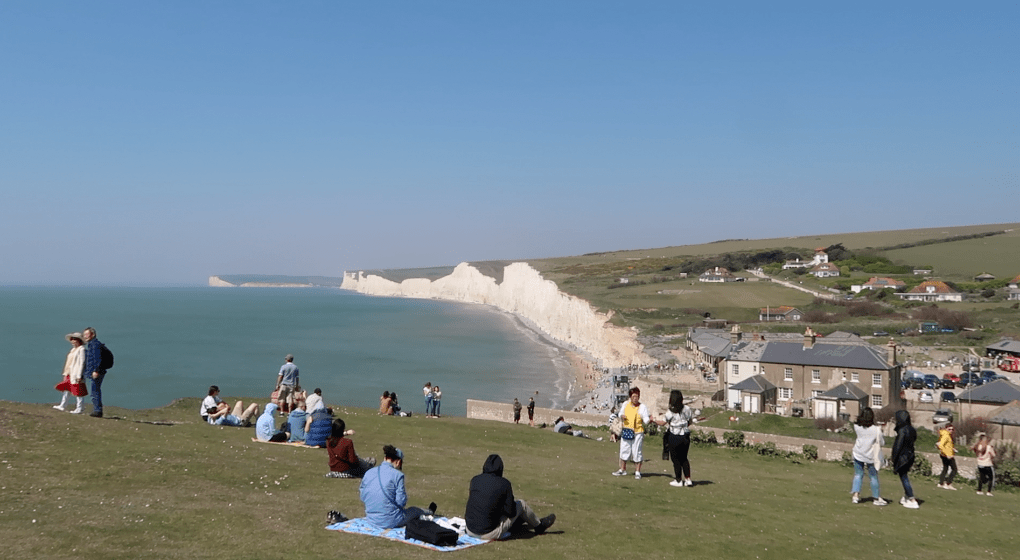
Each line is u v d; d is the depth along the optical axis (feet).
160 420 73.72
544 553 34.53
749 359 243.81
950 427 70.18
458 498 45.98
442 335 585.22
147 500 39.34
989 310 424.46
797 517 48.19
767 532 43.01
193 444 58.08
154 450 52.80
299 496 43.78
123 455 50.01
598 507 46.73
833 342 240.32
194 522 35.58
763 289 579.07
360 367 375.86
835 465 84.94
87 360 62.95
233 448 58.54
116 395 275.18
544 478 57.31
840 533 44.37
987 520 52.26
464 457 67.36
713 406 233.14
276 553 31.19
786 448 94.63
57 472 43.98
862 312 443.73
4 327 574.97
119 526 33.81
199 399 95.55
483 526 36.17
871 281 535.19
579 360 435.94
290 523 36.65
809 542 41.45
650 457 79.66
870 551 40.70
